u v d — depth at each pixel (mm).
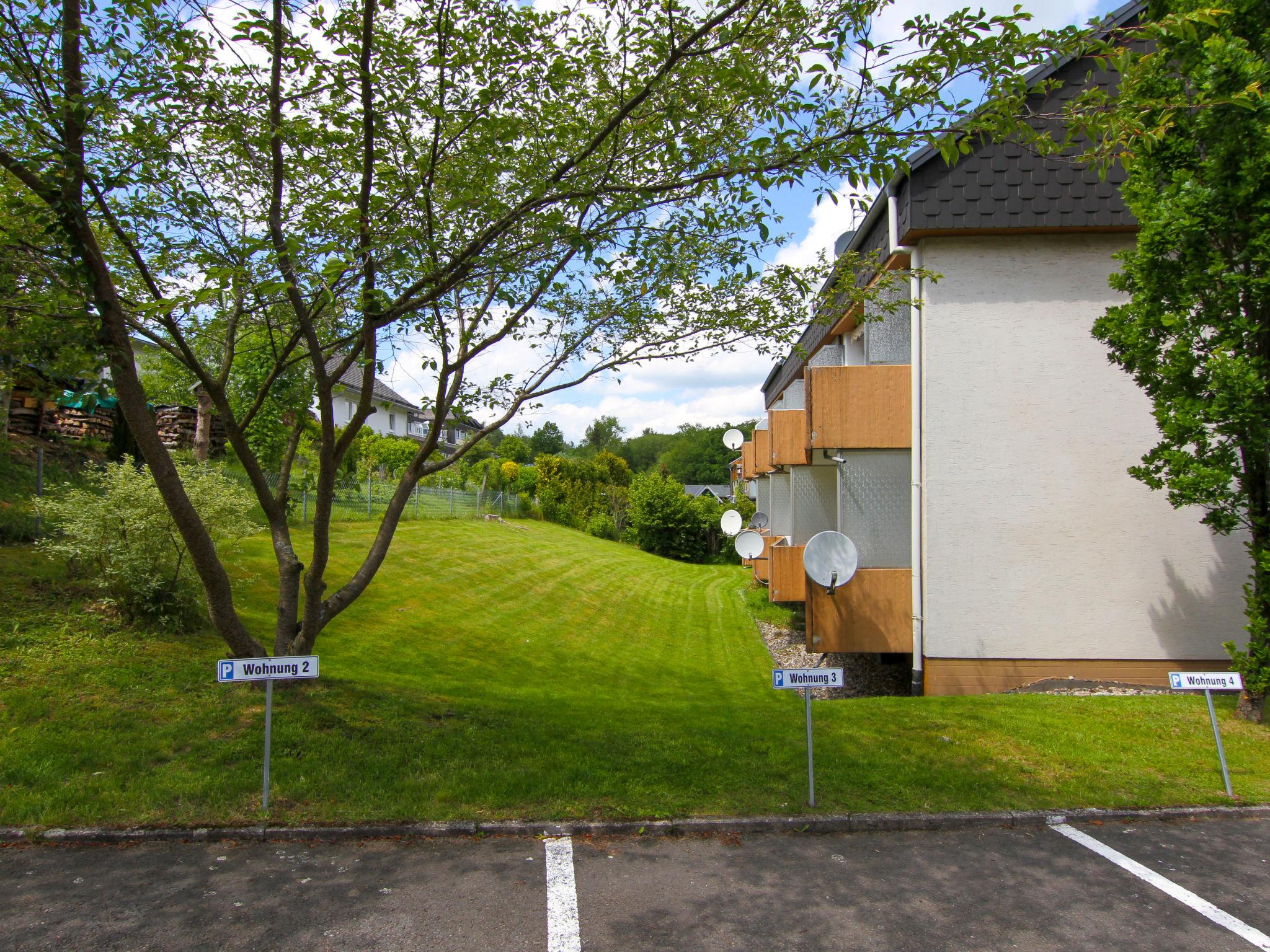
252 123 5938
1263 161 6570
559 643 13766
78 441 13656
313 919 3721
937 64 4828
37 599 7949
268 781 4836
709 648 15469
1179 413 7059
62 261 5574
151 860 4289
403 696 7242
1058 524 9859
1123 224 9586
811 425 10281
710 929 3752
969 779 5781
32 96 5398
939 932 3777
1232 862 4684
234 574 12008
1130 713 7578
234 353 7758
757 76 5406
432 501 26812
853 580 10109
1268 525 7277
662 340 7457
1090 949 3654
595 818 4957
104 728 5723
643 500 37344
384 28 5816
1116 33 5188
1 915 3662
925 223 9711
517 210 5637
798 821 5031
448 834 4758
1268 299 6883
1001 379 9945
